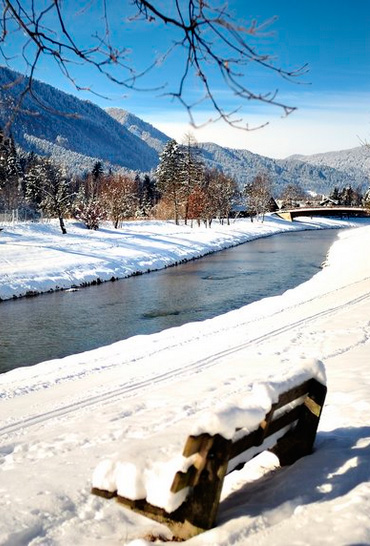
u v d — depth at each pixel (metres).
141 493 3.69
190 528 3.70
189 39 2.31
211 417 3.57
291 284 33.00
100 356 16.03
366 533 3.37
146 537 3.99
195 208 82.38
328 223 117.56
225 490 4.71
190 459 3.61
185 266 44.03
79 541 4.10
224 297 28.77
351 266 36.66
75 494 5.14
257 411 3.90
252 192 113.38
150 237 57.47
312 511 3.81
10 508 4.86
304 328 16.33
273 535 3.56
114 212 65.25
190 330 18.88
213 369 12.23
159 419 8.16
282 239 75.44
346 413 6.81
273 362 12.12
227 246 61.88
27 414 9.99
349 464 4.54
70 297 29.66
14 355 18.11
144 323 22.86
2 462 7.02
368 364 10.58
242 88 2.15
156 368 13.20
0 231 49.06
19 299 29.31
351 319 17.09
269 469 5.04
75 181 110.50
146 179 119.75
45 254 40.41
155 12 2.33
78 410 9.99
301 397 4.88
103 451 6.80
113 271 37.75
